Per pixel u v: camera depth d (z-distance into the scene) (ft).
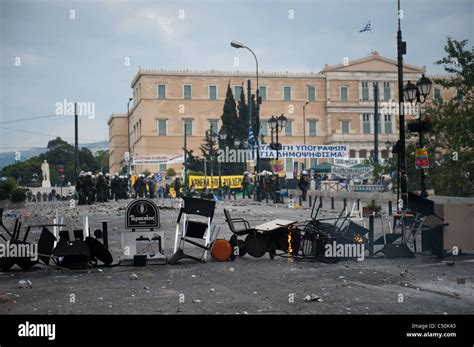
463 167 91.35
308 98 390.63
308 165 376.27
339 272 38.42
